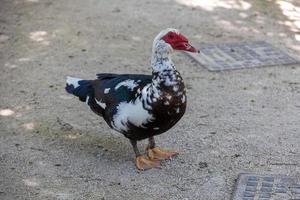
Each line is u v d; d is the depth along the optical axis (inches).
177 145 264.4
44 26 399.2
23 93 313.1
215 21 407.5
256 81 323.3
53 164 251.1
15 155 257.3
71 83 267.0
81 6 436.1
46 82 324.8
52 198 229.0
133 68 340.8
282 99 303.6
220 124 280.4
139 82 240.7
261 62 344.8
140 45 371.6
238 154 255.3
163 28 396.8
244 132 272.7
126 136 248.2
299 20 408.8
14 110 296.5
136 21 408.2
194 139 268.5
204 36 383.9
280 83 320.5
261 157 252.5
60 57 354.9
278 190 228.2
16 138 271.3
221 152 257.3
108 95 245.9
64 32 390.0
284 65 341.7
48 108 298.4
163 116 234.8
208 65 341.7
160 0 448.5
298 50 362.0
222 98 305.4
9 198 229.3
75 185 237.0
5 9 429.4
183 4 439.5
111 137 272.7
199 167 247.1
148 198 228.2
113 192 232.2
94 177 242.4
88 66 343.6
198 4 439.2
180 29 394.6
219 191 231.3
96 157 256.5
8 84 322.7
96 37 383.2
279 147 259.4
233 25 400.8
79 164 251.1
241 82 322.3
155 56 234.2
